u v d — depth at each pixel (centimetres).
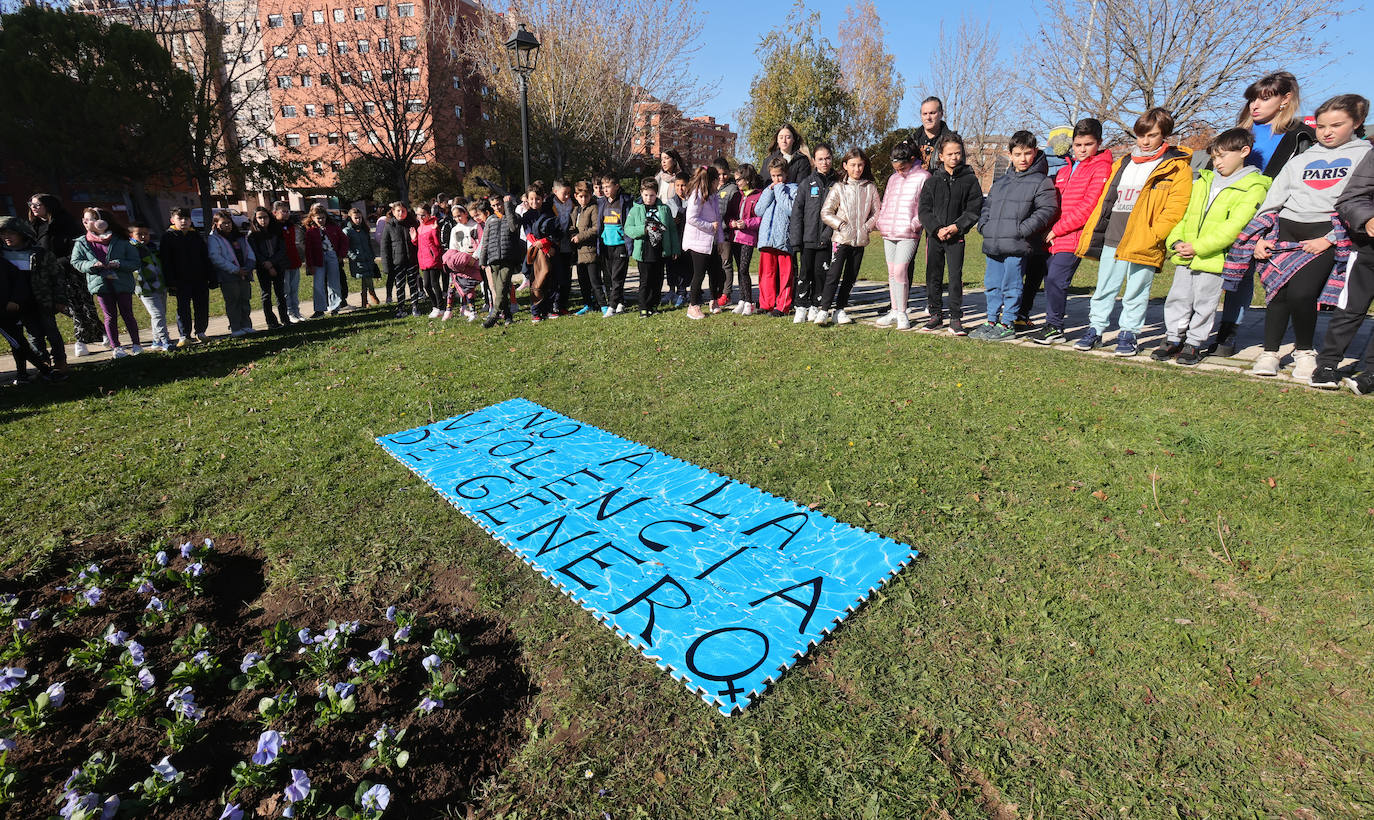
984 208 633
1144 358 563
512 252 793
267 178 2539
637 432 444
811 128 3231
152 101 1994
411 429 466
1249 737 193
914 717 205
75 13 1998
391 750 197
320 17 2802
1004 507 321
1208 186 513
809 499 340
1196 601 249
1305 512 300
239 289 860
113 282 729
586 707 215
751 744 198
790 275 773
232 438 459
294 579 290
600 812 181
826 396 482
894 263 686
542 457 409
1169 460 353
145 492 380
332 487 379
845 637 241
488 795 188
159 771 187
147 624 261
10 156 2144
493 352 675
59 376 643
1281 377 490
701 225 747
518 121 2336
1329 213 447
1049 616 245
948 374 520
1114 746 192
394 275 962
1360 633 230
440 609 269
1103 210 579
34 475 407
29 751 207
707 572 282
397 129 2395
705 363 586
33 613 272
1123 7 1791
